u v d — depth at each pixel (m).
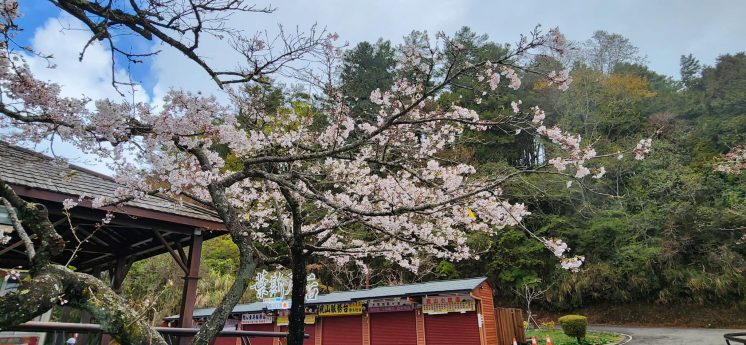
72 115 2.45
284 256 3.27
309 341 13.58
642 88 31.36
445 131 4.45
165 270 15.50
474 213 4.58
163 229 5.96
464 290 10.59
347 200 4.84
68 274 1.57
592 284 19.14
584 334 12.31
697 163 21.52
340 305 13.01
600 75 29.75
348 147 2.89
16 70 2.30
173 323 13.12
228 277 18.61
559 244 3.79
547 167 3.64
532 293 18.72
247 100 3.83
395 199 4.46
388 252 4.88
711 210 18.30
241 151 4.06
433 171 4.49
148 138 2.56
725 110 28.66
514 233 20.33
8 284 5.09
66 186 5.33
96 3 2.05
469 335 10.80
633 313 18.55
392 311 12.19
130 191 3.33
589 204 21.30
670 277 18.09
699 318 16.95
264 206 5.46
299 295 3.12
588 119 26.02
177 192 3.07
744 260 17.41
